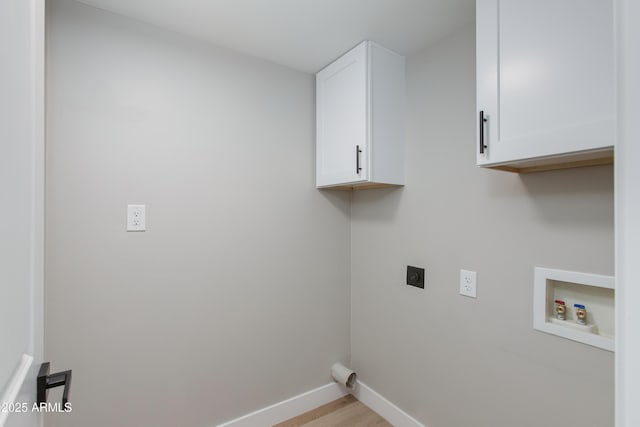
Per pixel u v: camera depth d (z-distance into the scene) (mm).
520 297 1220
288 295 1832
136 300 1392
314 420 1812
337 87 1729
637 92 362
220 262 1604
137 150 1389
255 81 1719
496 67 996
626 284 369
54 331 1230
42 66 660
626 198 372
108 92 1327
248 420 1689
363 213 1983
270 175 1766
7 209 467
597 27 788
